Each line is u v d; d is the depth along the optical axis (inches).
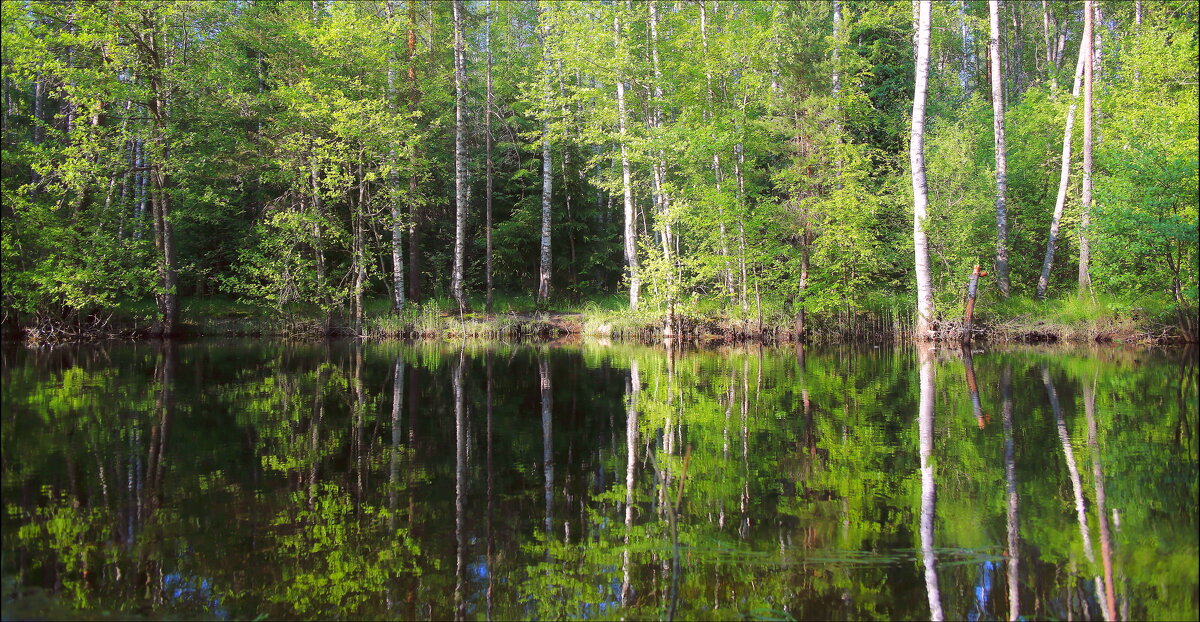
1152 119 541.6
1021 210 786.8
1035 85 1087.6
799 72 790.5
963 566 142.4
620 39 708.7
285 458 236.5
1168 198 459.2
